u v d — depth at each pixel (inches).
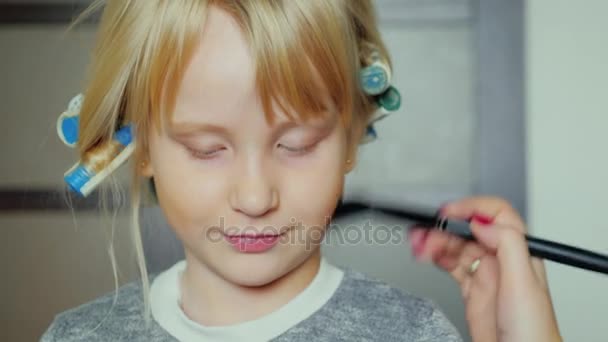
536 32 69.9
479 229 32.9
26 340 72.7
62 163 71.1
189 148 31.0
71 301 71.7
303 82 30.0
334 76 30.9
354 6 34.9
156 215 50.8
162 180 32.1
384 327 35.1
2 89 70.8
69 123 36.2
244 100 29.4
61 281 71.7
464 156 70.8
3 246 71.8
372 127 37.2
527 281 31.6
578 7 69.6
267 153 30.2
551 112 70.1
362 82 34.8
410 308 35.9
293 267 32.6
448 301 69.7
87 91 35.2
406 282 69.7
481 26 70.1
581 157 70.1
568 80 69.9
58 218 71.2
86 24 69.7
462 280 36.3
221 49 29.5
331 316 35.0
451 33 70.5
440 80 70.6
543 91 70.2
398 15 70.2
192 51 29.8
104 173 34.8
